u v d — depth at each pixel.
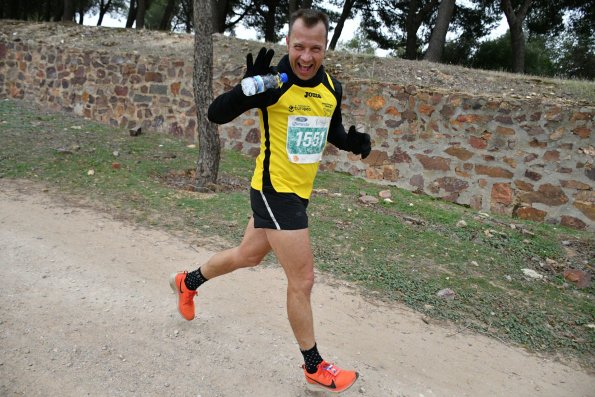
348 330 3.62
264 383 2.82
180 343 3.10
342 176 8.48
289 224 2.54
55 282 3.72
